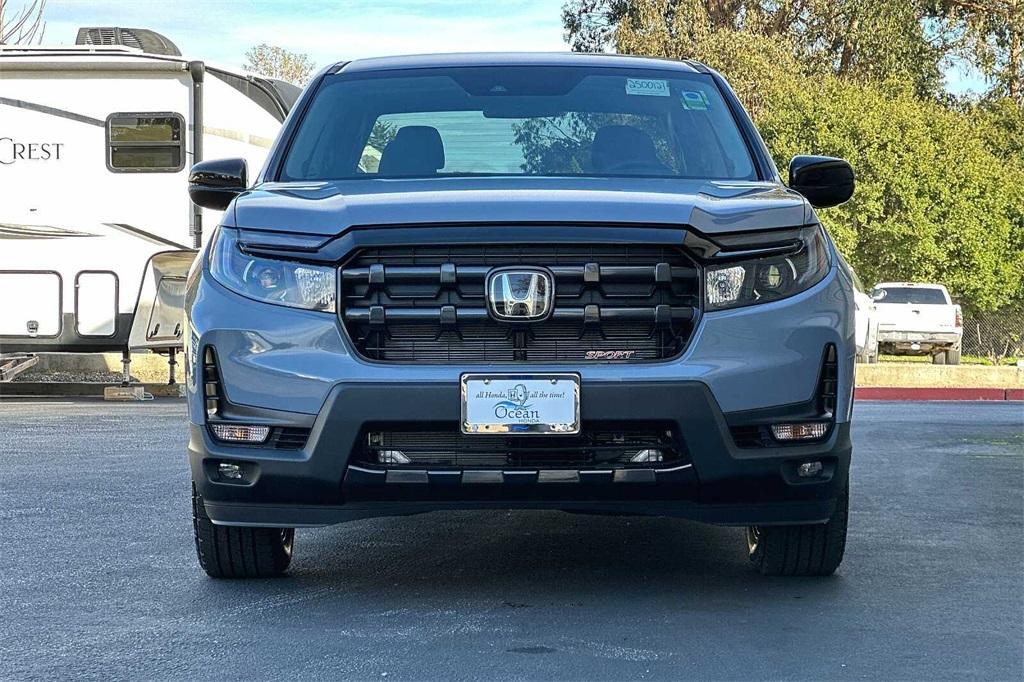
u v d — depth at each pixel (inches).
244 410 196.4
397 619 196.2
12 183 615.5
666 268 193.9
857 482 344.2
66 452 402.6
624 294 194.1
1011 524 279.9
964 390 835.4
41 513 288.8
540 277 192.4
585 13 2021.4
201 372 199.6
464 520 283.9
